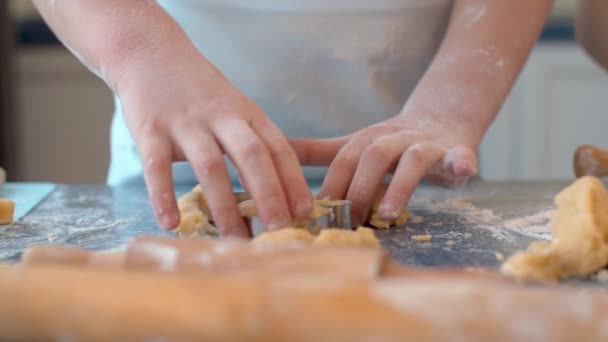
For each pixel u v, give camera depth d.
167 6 1.17
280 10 1.14
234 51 1.17
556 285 0.57
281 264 0.48
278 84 1.18
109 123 2.16
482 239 0.74
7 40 1.90
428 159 0.79
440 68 0.98
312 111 1.19
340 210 0.73
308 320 0.42
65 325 0.42
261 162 0.69
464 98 0.92
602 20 1.28
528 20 1.05
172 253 0.50
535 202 0.93
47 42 2.10
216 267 0.48
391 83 1.19
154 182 0.70
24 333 0.43
